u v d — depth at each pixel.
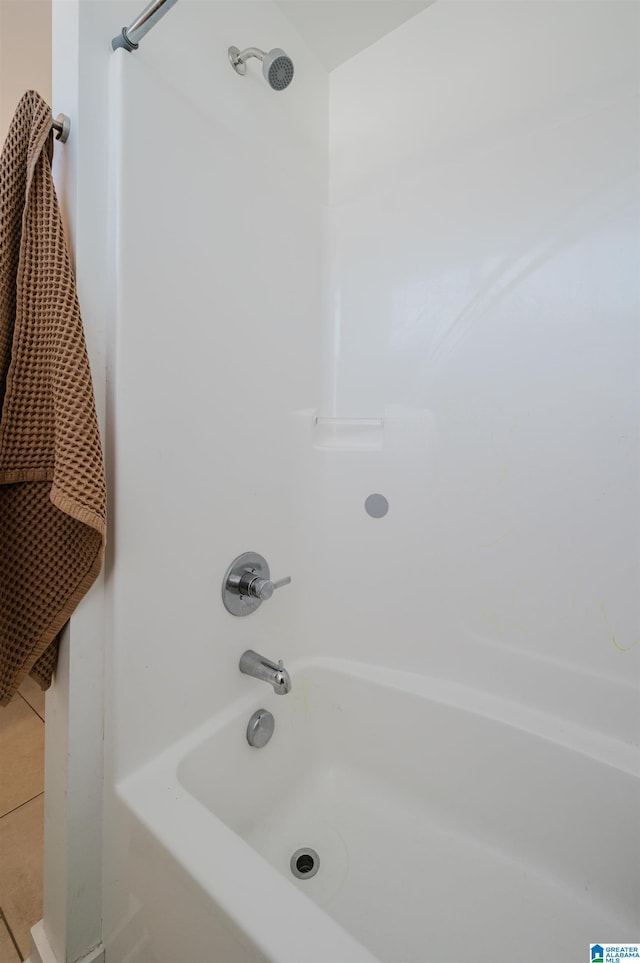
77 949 0.80
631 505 0.91
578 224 0.95
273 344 1.11
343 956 0.52
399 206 1.18
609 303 0.92
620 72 0.90
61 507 0.63
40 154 0.67
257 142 1.06
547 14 0.98
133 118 0.76
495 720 1.00
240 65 1.00
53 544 0.71
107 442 0.75
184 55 0.88
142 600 0.80
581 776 0.91
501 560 1.05
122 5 0.78
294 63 1.18
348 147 1.27
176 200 0.85
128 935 0.76
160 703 0.84
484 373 1.06
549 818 0.94
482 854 0.99
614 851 0.87
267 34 1.10
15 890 1.02
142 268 0.78
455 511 1.10
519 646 1.03
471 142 1.07
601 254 0.92
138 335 0.78
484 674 1.08
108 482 0.76
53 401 0.68
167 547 0.85
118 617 0.76
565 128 0.96
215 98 0.95
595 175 0.93
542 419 0.99
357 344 1.24
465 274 1.08
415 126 1.16
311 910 0.58
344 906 0.90
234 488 1.01
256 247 1.05
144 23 0.71
